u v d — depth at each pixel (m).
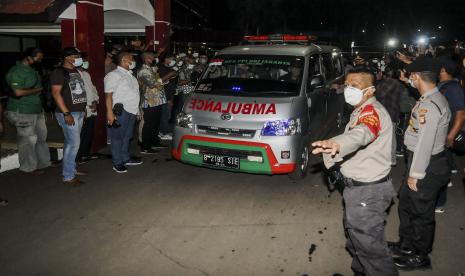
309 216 4.54
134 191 5.25
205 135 5.24
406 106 6.40
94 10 6.70
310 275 3.38
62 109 5.00
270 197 5.10
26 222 4.30
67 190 5.24
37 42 10.20
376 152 2.66
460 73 5.41
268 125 5.02
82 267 3.46
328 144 2.41
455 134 3.94
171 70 7.49
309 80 5.81
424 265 3.46
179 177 5.84
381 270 2.76
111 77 5.67
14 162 6.04
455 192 5.33
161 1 9.45
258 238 4.01
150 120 6.90
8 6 5.91
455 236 4.09
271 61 5.91
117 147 5.92
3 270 3.39
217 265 3.51
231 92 5.61
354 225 2.75
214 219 4.44
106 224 4.28
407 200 3.50
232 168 5.14
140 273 3.38
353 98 2.68
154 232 4.11
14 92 5.36
